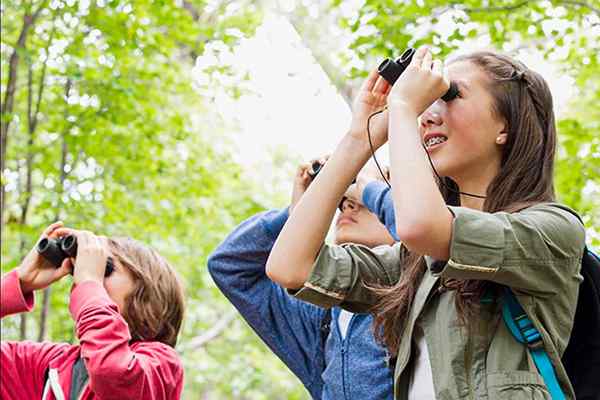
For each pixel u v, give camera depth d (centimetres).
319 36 756
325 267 209
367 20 586
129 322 283
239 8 785
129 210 747
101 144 702
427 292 191
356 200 263
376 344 234
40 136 724
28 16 600
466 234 174
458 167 197
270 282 274
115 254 288
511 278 176
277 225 274
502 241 174
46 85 677
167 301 290
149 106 714
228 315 1077
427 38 581
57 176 695
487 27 602
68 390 267
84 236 282
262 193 1162
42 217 712
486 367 178
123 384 254
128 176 730
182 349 998
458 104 197
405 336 193
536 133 197
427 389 187
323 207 205
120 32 647
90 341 256
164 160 750
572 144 644
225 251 276
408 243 175
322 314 263
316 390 263
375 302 213
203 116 991
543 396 173
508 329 180
